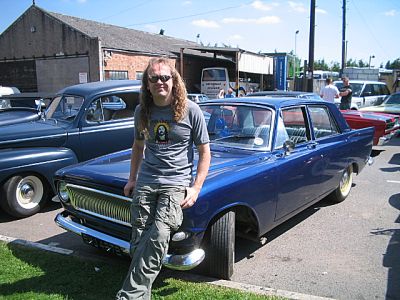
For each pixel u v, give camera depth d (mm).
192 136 2990
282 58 28859
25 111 7172
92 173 3723
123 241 3488
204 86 25625
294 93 11305
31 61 25719
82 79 23531
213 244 3533
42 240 4793
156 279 3656
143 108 2936
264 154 4227
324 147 5105
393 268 3980
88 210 3816
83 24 25500
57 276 3701
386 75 32188
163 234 2803
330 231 4992
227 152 4301
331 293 3514
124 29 29156
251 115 4586
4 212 5945
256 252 4395
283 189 4215
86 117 6285
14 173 5391
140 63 24594
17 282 3564
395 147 11477
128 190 3230
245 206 3715
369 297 3439
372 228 5086
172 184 2900
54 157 5758
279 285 3660
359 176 7918
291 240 4719
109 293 3398
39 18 24734
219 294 3350
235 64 25219
